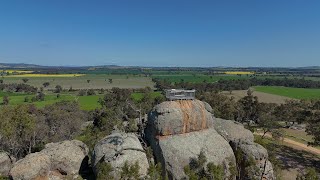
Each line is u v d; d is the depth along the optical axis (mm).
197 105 41562
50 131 69750
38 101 139500
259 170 37250
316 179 35688
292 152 63156
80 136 72812
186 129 39719
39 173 35531
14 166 35656
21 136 50844
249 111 95625
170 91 42000
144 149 39500
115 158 34469
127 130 50438
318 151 65500
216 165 35406
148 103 89938
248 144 39969
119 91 119188
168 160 36469
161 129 39062
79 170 38500
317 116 66750
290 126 97312
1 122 47375
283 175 50000
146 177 32531
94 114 96250
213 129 42219
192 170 34594
